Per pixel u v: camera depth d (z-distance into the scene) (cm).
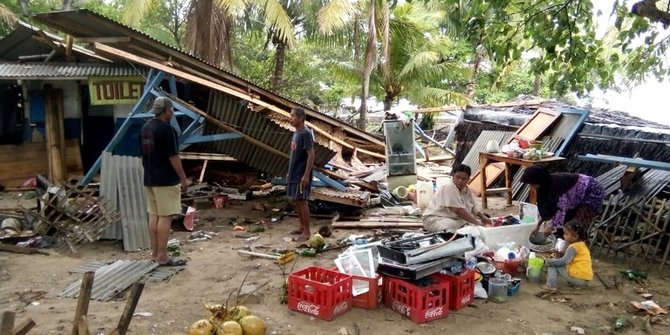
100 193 717
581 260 543
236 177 1104
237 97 852
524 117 1132
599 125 929
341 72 2177
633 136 854
